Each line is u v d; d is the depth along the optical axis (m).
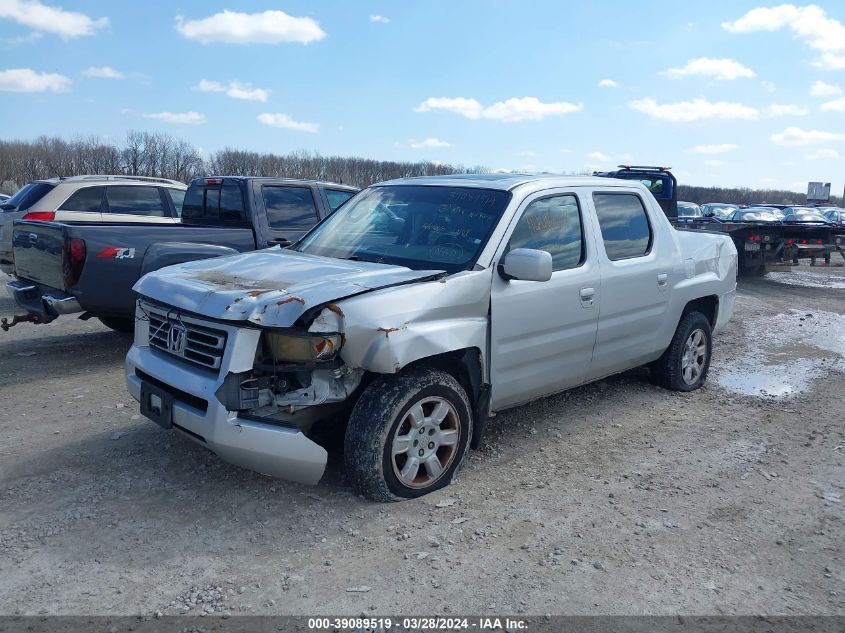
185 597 3.09
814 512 4.08
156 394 4.02
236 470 4.36
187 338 3.92
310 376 3.79
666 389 6.40
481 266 4.29
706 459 4.84
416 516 3.85
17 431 5.05
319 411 3.92
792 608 3.15
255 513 3.84
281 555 3.45
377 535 3.64
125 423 5.23
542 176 5.17
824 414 5.91
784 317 10.92
